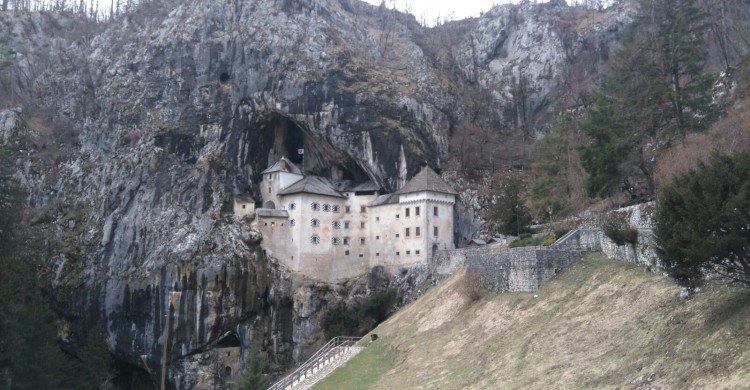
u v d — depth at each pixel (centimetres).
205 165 9175
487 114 11644
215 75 9800
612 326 2864
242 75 9675
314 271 8775
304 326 8456
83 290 8638
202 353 8238
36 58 12300
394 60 11688
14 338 4975
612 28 12088
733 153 2595
